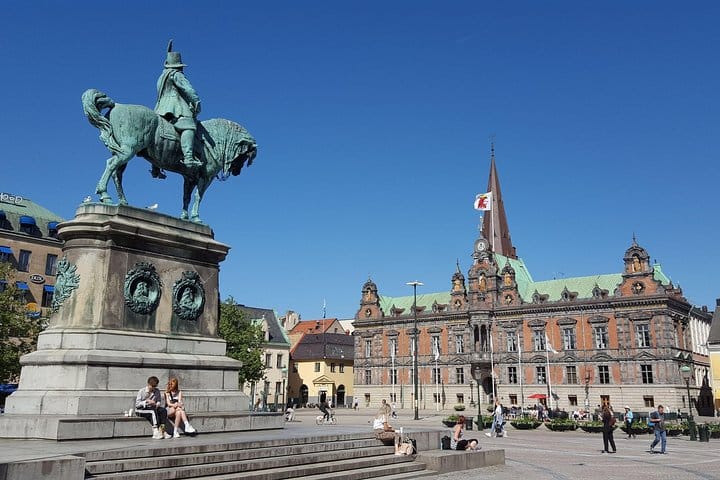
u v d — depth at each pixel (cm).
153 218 2002
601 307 9262
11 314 4825
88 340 1783
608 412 3122
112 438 1623
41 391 1738
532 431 5019
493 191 12788
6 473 1103
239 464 1494
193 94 2136
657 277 9412
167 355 1919
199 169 2214
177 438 1689
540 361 9656
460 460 2062
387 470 1794
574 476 2070
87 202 1919
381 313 11750
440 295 11775
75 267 1861
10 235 7306
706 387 9512
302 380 12262
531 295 10419
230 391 2050
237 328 7638
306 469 1595
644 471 2252
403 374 11212
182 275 2041
